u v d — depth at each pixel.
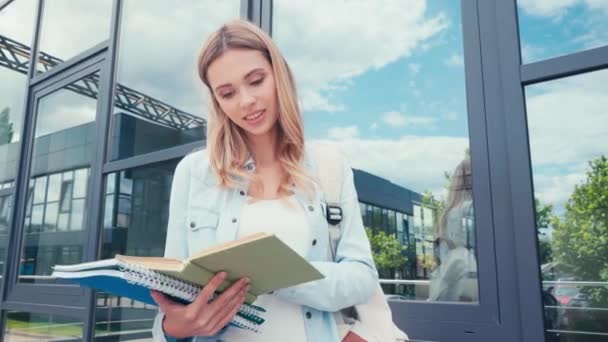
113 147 2.56
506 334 1.26
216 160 0.94
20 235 3.07
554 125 1.30
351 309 0.96
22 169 3.19
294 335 0.84
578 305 1.21
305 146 0.98
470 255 1.40
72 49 3.00
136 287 0.75
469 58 1.45
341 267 0.85
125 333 2.29
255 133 0.91
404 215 1.57
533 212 1.26
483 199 1.36
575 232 1.24
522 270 1.25
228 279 0.74
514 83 1.35
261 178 0.95
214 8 2.29
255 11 2.06
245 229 0.88
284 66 0.95
